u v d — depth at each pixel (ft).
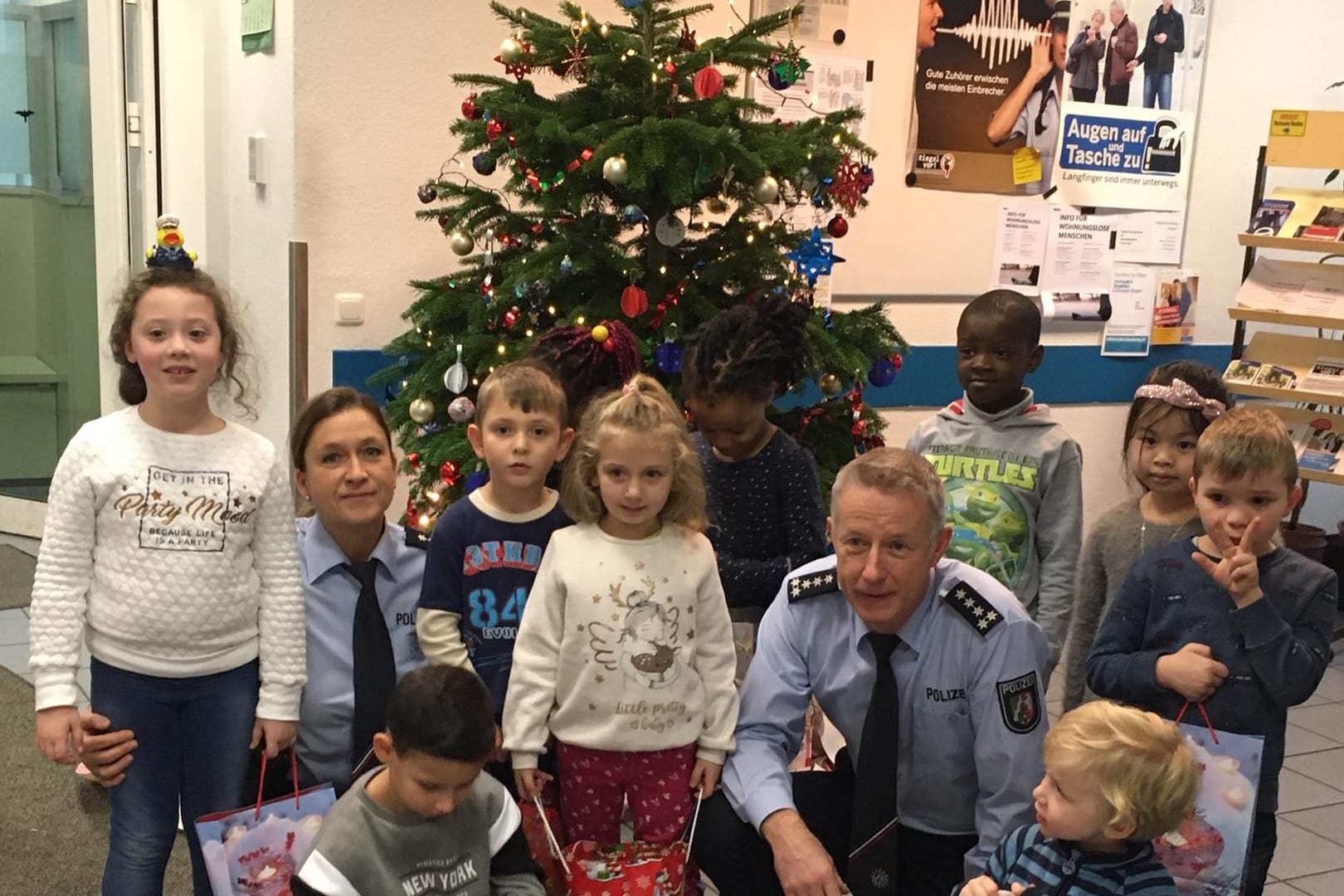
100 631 5.98
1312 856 9.29
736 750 6.32
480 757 5.19
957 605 6.19
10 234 14.87
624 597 5.90
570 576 5.93
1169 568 6.71
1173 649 6.56
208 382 6.11
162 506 5.93
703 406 6.97
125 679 6.01
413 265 11.07
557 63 8.01
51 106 14.25
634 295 7.80
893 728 6.22
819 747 7.61
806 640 6.50
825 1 12.34
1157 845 6.13
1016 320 8.31
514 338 8.52
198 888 6.33
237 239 12.10
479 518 6.23
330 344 10.83
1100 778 5.04
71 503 5.93
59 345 15.06
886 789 6.20
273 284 11.07
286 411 11.02
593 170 7.54
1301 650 6.20
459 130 8.60
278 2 10.43
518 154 8.05
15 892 7.80
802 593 6.53
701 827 6.32
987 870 5.70
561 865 6.17
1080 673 7.98
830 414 8.97
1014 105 13.64
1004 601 6.22
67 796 9.11
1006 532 8.23
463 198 9.55
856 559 5.89
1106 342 14.92
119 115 13.07
